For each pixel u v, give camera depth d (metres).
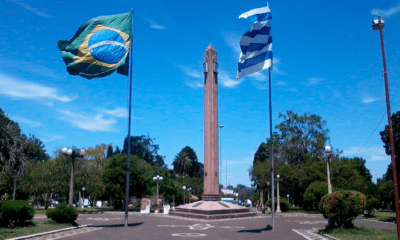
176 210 37.25
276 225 24.44
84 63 19.64
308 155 55.19
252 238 16.77
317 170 51.41
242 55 19.91
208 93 37.56
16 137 18.11
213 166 36.47
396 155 28.41
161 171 62.00
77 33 19.84
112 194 48.88
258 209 59.50
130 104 22.39
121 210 51.25
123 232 18.89
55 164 40.50
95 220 27.75
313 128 59.88
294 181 54.25
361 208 19.23
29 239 15.44
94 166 44.53
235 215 33.53
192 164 109.25
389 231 18.61
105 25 20.56
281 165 58.34
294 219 31.42
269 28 20.22
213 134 37.06
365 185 50.53
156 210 42.69
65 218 21.47
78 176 39.81
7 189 41.09
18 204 18.80
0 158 16.95
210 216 31.08
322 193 44.81
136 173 48.91
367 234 17.55
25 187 38.72
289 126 60.34
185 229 21.16
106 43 20.31
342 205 19.28
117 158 50.16
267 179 56.03
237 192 116.19
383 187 32.56
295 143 58.72
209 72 37.94
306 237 17.30
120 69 21.02
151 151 101.06
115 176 48.22
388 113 15.47
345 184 49.91
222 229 21.42
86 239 15.70
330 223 20.08
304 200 49.59
